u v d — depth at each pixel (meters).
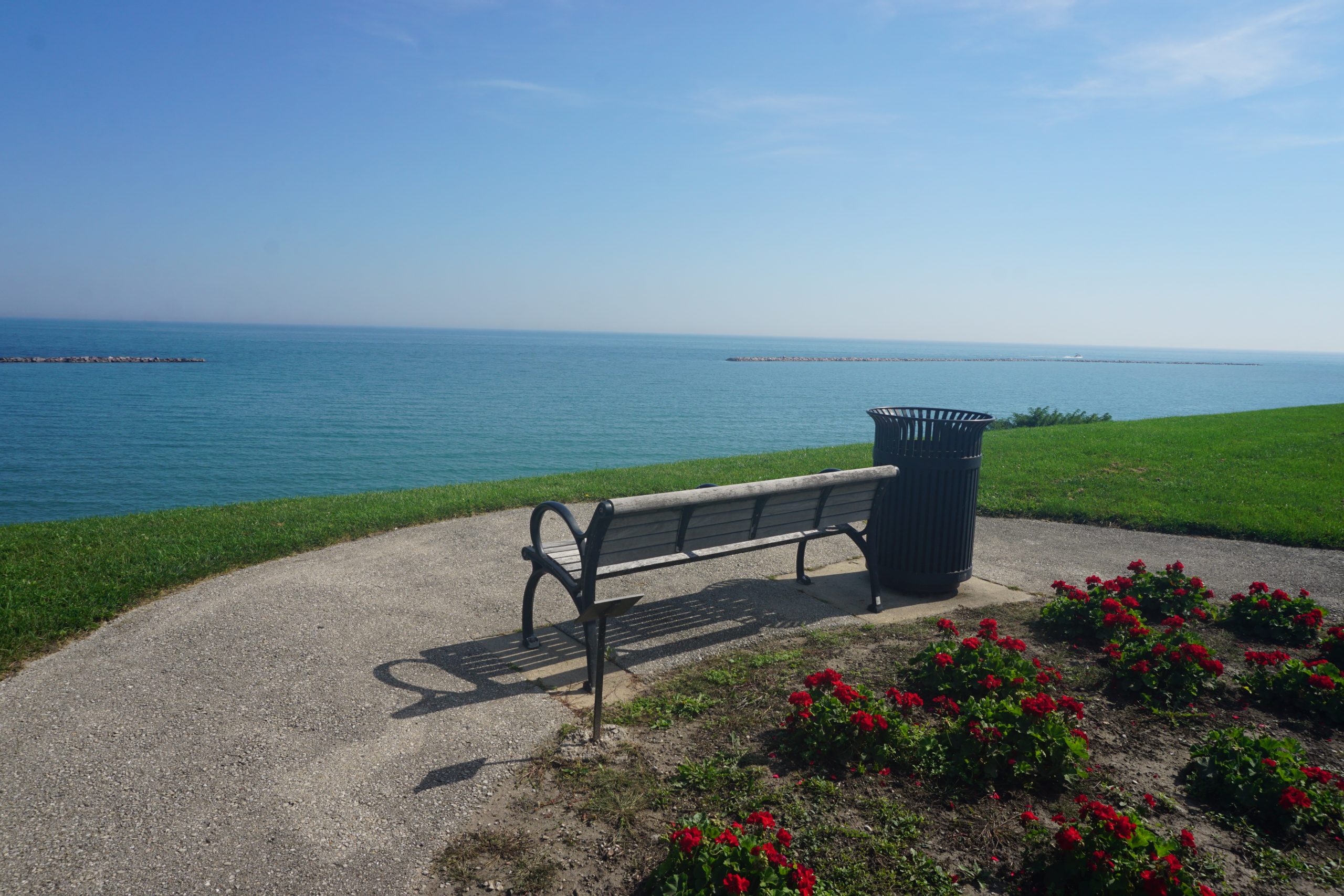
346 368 119.81
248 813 3.06
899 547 5.78
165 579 5.95
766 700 3.99
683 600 5.75
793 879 2.43
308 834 2.92
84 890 2.61
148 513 8.66
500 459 35.19
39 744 3.59
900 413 6.19
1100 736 3.64
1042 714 3.20
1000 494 9.55
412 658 4.65
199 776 3.32
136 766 3.40
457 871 2.71
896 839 2.84
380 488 28.19
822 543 7.47
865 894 2.55
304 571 6.39
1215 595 6.05
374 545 7.25
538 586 6.06
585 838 2.88
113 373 100.31
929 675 3.95
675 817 3.00
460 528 7.97
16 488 28.67
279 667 4.49
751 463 12.44
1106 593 5.13
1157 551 7.39
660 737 3.64
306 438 43.12
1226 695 4.06
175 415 54.97
